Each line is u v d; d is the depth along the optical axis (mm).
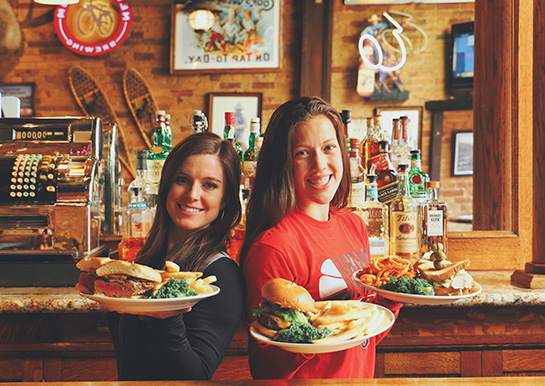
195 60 5773
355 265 1325
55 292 1704
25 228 1766
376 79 5840
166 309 954
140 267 977
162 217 1353
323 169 1242
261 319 1030
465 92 5852
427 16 5836
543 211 1838
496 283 1879
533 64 1890
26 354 1684
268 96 5785
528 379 944
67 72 5887
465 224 5871
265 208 1256
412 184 1969
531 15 2211
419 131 5891
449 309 1739
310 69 5660
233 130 2021
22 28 5891
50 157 1824
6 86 5902
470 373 1751
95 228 1885
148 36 5852
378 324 1012
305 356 1010
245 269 1211
